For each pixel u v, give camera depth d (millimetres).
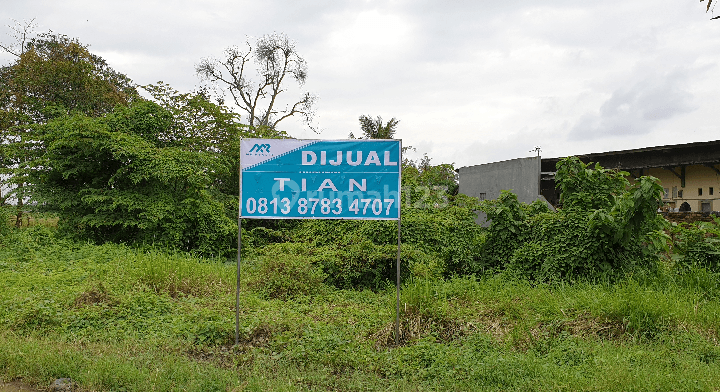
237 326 5910
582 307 6805
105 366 4871
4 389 4652
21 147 14945
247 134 20250
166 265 9367
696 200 23219
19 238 12438
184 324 6391
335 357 5406
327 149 6125
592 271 8766
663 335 5969
